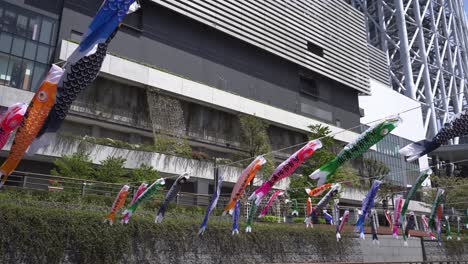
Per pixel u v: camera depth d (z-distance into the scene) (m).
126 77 30.23
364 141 11.77
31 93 25.91
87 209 18.66
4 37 26.61
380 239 27.83
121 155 27.02
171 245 18.38
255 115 38.06
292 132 43.03
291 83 44.47
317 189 19.97
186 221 19.39
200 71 36.69
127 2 8.22
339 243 25.12
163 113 31.66
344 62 49.97
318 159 31.95
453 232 36.22
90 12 30.84
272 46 41.50
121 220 16.45
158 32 34.62
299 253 23.02
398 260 28.41
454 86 94.25
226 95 36.41
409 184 57.88
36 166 25.78
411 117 64.31
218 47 38.72
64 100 9.22
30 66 27.33
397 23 88.38
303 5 46.38
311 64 45.22
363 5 95.69
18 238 14.32
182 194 24.55
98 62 8.73
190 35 36.81
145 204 20.97
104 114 29.73
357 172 44.12
